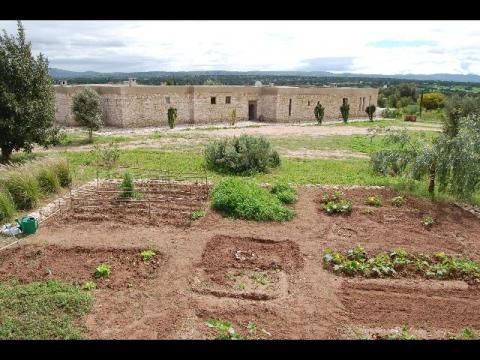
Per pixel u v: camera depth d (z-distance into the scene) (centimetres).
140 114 3272
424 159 1257
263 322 645
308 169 1703
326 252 877
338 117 4375
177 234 968
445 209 1184
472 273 803
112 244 902
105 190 1282
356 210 1159
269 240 948
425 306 702
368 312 679
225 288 743
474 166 1184
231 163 1603
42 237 941
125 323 632
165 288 734
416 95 7062
